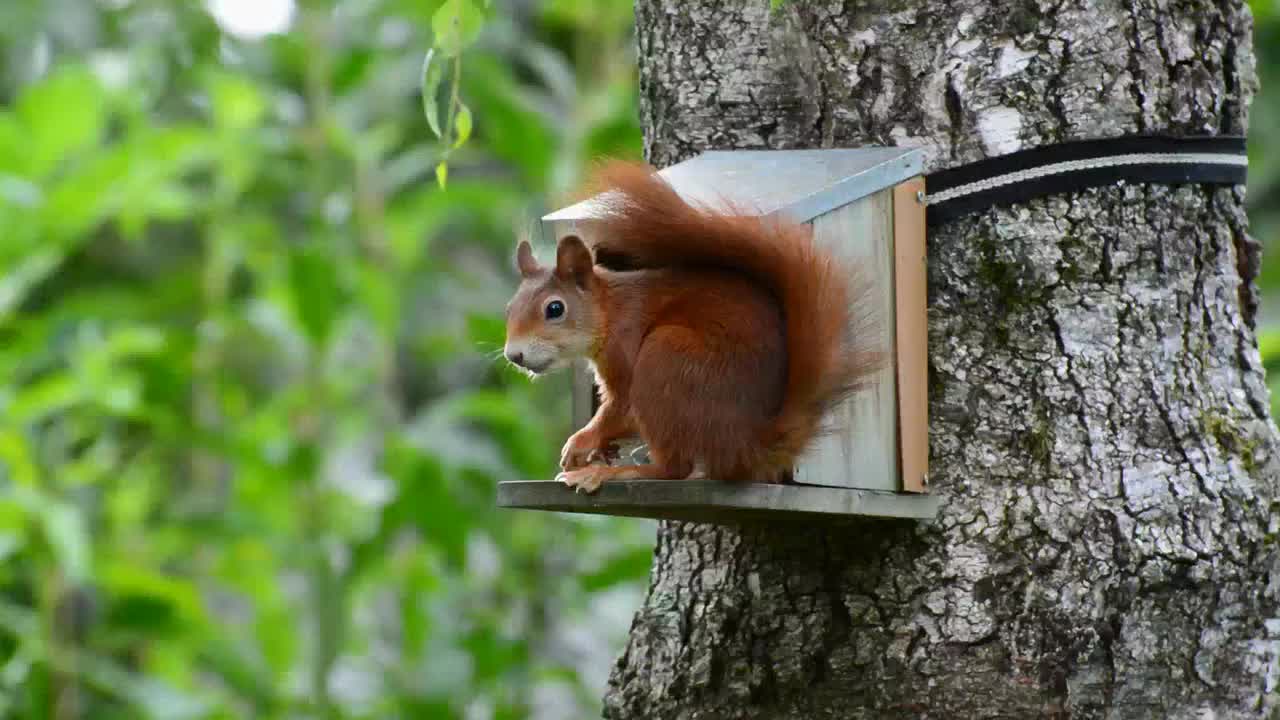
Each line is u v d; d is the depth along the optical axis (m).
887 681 6.22
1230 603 6.21
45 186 11.62
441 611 11.54
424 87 6.23
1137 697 6.09
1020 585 6.17
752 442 5.74
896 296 6.19
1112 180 6.29
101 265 14.18
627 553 11.14
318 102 12.57
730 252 5.93
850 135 6.51
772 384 5.81
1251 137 16.92
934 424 6.30
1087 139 6.27
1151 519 6.17
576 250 6.11
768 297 5.93
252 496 11.80
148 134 11.69
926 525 6.26
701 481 5.64
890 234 6.20
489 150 12.12
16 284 11.23
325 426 11.79
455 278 12.91
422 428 11.19
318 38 12.66
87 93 11.73
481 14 6.24
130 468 11.55
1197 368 6.36
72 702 10.73
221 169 12.02
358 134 12.88
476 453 11.14
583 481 5.72
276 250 11.81
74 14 14.45
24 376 11.65
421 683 11.40
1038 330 6.26
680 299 5.98
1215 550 6.18
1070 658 6.11
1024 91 6.31
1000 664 6.14
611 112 11.77
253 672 11.16
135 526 11.43
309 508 11.67
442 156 6.28
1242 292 6.73
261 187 12.83
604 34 13.24
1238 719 6.19
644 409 5.79
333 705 11.23
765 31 6.75
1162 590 6.15
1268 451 6.43
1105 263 6.27
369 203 12.20
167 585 10.90
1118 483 6.20
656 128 7.05
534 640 11.90
